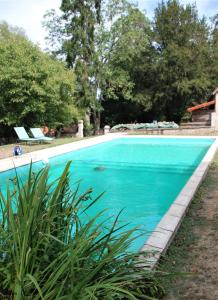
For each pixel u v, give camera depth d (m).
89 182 10.18
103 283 2.46
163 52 31.17
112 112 35.56
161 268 3.54
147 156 15.05
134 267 2.88
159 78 32.03
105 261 2.50
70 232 2.82
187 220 5.27
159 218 6.86
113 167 12.41
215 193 6.75
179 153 15.76
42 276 2.39
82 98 26.66
